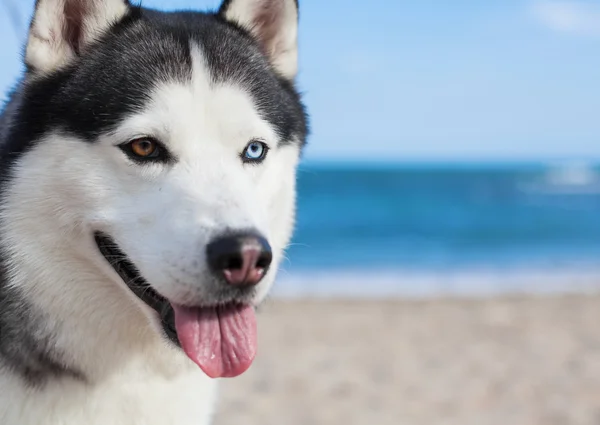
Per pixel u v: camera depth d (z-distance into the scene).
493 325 1.88
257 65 0.75
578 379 1.37
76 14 0.72
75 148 0.68
